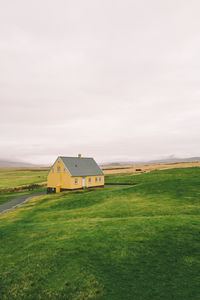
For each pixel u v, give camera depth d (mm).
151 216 18641
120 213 21094
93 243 12438
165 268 9305
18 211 28859
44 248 12234
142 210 21406
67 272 9414
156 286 8070
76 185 52312
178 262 9734
